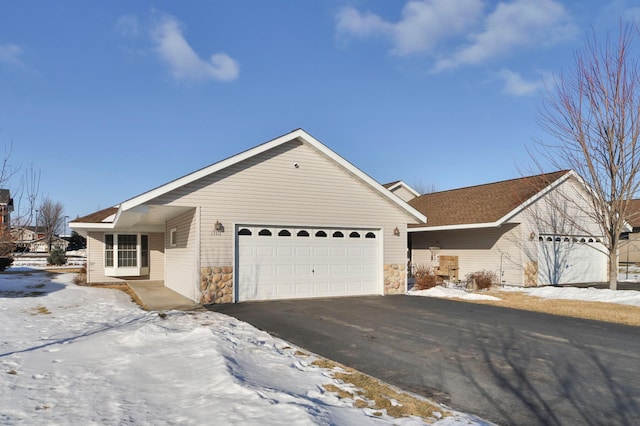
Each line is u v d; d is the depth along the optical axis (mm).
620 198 15000
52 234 35750
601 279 21578
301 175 14500
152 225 20281
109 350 7137
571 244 20609
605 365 6672
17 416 4418
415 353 7371
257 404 4566
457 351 7500
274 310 11820
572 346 7863
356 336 8672
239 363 6270
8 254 15156
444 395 5410
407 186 28656
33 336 8531
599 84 14719
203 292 12906
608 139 14742
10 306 12414
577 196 20547
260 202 13828
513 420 4664
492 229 20391
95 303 13281
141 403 4781
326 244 14953
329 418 4301
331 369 6312
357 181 15438
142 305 13055
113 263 19812
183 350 7082
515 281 19109
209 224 13094
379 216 15812
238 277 13469
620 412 4871
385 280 15797
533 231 19266
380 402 5000
